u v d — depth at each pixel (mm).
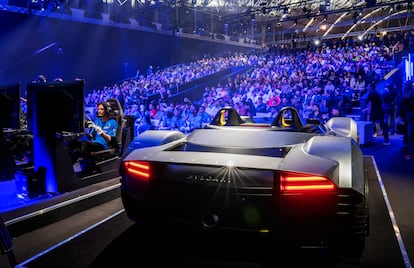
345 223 1924
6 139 4746
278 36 38375
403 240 2475
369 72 14141
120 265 2172
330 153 2086
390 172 4730
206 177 2104
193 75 20750
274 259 2223
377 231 2641
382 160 5676
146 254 2314
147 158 2330
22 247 2426
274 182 1973
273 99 12328
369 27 36781
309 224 1947
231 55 29656
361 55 18594
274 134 2730
